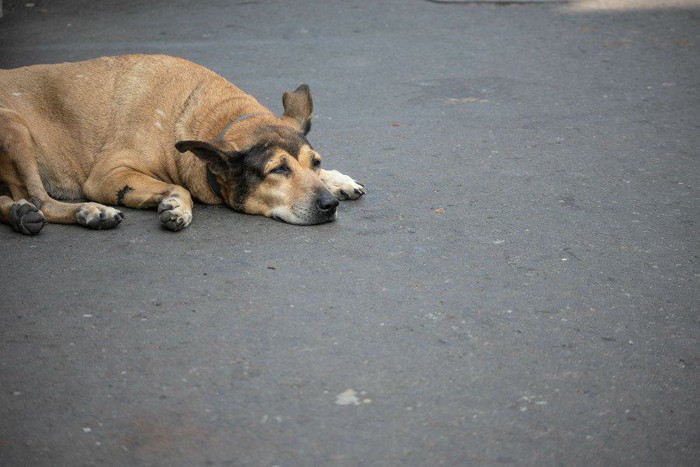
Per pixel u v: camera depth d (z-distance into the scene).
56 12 14.44
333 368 5.29
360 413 4.89
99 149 7.72
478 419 4.87
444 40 13.35
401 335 5.68
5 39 12.88
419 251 6.92
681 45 13.20
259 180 7.28
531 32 13.79
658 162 9.04
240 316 5.85
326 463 4.49
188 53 12.36
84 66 7.92
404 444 4.64
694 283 6.59
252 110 7.61
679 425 4.90
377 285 6.33
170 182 7.75
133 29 13.50
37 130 7.68
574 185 8.41
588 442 4.71
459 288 6.34
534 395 5.11
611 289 6.43
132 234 7.12
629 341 5.74
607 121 10.23
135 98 7.71
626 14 14.80
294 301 6.06
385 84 11.43
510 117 10.33
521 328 5.83
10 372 5.21
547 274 6.62
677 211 7.88
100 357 5.37
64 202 7.66
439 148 9.34
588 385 5.23
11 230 7.23
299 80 11.46
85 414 4.85
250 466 4.46
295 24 14.01
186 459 4.50
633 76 11.86
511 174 8.66
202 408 4.90
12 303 5.99
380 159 9.00
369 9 14.95
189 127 7.59
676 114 10.48
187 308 5.94
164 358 5.36
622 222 7.62
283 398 5.00
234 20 14.13
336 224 7.38
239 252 6.79
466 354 5.49
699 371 5.43
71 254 6.76
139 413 4.86
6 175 7.46
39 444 4.61
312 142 9.45
